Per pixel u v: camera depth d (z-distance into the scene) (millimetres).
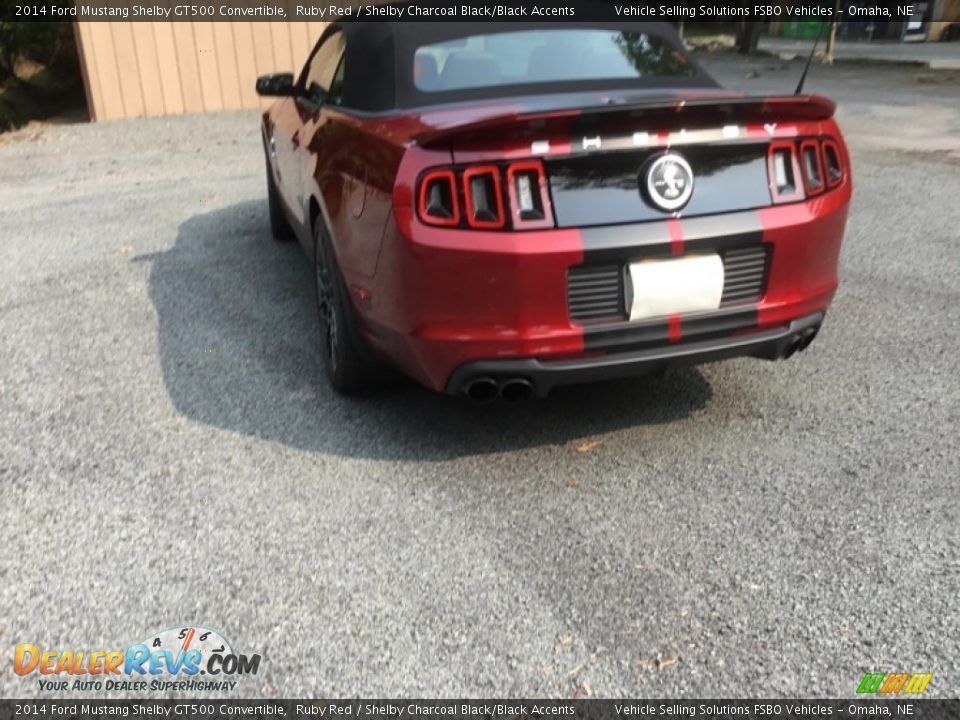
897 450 3270
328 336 3857
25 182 8617
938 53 21844
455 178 2768
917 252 5605
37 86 13352
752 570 2627
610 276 2887
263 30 12648
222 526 2902
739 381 3895
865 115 11219
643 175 2838
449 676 2264
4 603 2545
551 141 2746
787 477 3115
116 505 3031
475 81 3535
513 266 2777
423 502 3025
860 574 2592
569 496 3043
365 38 3805
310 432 3527
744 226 2936
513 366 2908
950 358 4035
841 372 3943
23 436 3523
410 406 3742
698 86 3713
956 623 2391
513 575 2633
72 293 5266
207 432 3541
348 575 2648
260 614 2490
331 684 2248
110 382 4020
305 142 4211
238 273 5598
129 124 11805
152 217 7086
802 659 2289
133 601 2549
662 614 2457
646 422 3557
